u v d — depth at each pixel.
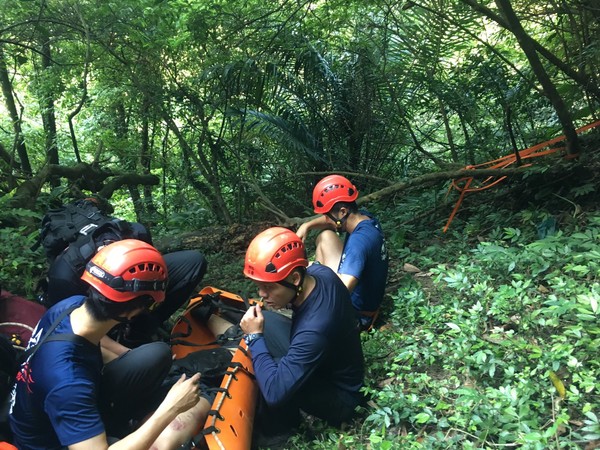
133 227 3.46
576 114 7.07
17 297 3.61
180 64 8.34
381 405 3.08
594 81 6.24
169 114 8.68
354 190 4.17
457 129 8.70
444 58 7.82
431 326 3.79
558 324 3.37
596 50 5.75
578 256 3.75
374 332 3.96
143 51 8.00
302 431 3.24
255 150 8.62
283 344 3.43
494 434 2.79
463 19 6.76
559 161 5.81
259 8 7.61
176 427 2.79
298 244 2.96
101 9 7.05
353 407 3.16
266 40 7.70
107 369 2.92
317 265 3.22
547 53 5.90
